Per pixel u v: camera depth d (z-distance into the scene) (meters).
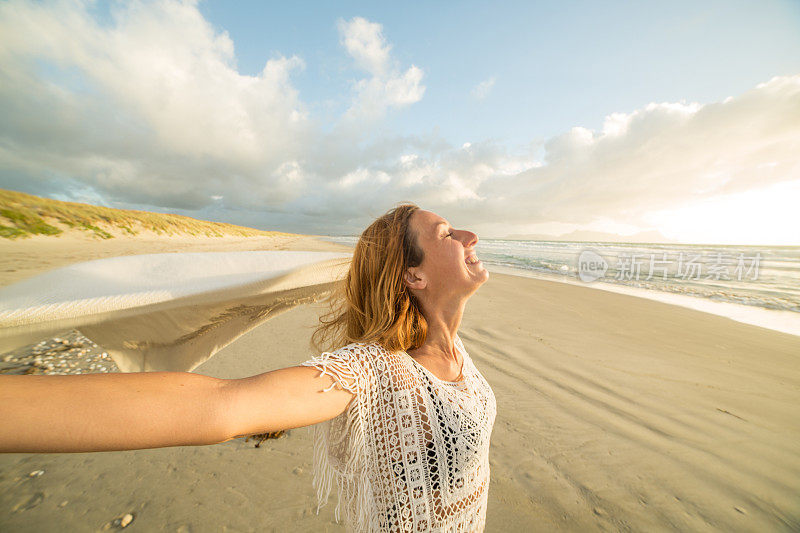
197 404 0.58
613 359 4.24
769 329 5.73
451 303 1.05
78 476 2.07
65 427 0.50
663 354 4.46
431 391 0.88
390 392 0.83
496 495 2.11
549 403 3.18
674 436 2.75
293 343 3.83
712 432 2.81
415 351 1.04
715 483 2.27
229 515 1.86
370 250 1.06
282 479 2.11
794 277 12.66
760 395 3.44
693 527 1.96
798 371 4.03
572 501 2.09
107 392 0.54
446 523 0.84
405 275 1.02
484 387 1.11
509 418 2.92
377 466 0.80
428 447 0.84
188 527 1.78
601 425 2.87
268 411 0.64
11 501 1.87
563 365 4.01
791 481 2.30
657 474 2.33
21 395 0.49
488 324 5.41
